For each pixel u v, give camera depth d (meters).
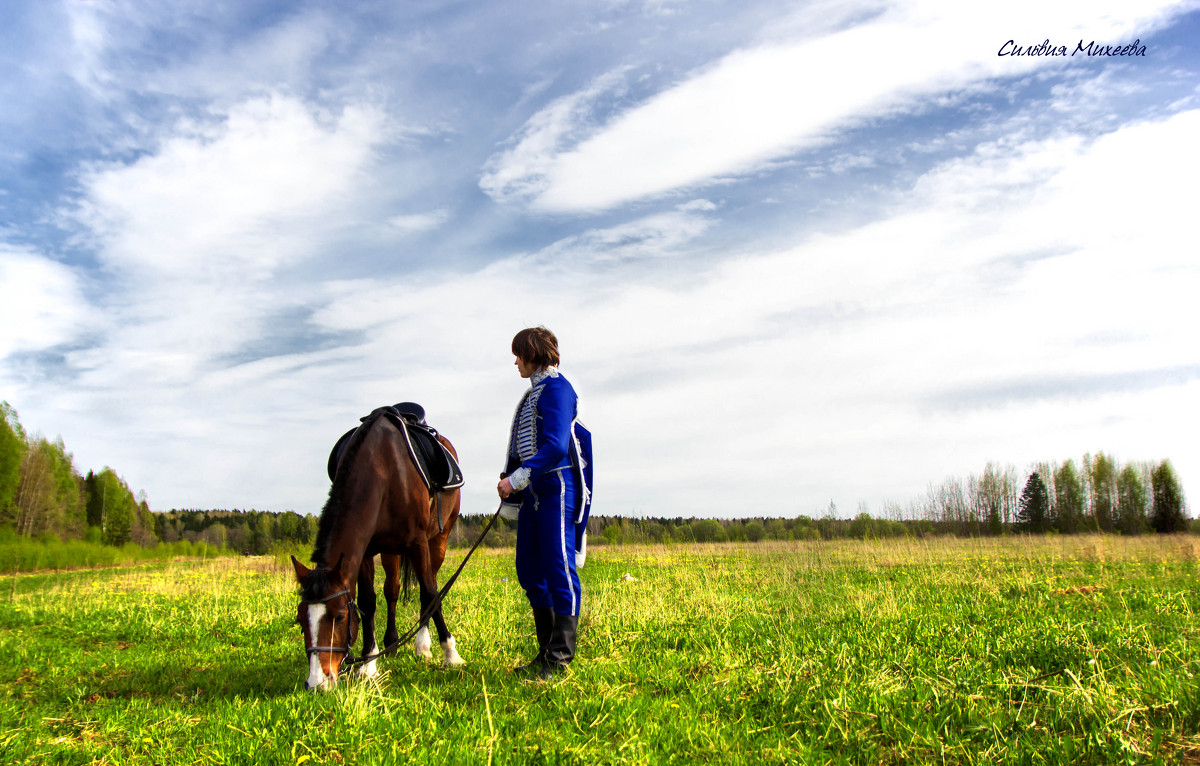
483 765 2.59
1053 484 54.00
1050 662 3.86
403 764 2.65
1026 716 2.94
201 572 16.14
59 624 7.30
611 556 15.76
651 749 2.74
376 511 4.38
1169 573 8.98
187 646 6.00
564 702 3.36
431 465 5.14
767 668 3.97
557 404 4.14
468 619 6.19
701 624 5.85
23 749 2.99
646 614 6.24
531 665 4.10
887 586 8.37
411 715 3.26
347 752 2.80
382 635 5.85
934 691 3.22
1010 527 46.12
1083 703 2.90
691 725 3.02
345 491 4.27
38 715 3.59
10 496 49.78
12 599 9.94
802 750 2.71
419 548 4.85
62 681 4.53
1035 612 5.83
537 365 4.34
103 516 68.56
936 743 2.66
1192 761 2.42
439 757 2.68
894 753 2.69
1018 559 12.15
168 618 7.54
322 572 3.88
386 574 5.37
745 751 2.75
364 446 4.53
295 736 2.95
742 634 5.31
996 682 3.39
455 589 8.98
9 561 29.88
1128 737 2.53
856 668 3.86
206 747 2.92
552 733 2.89
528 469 3.98
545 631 4.23
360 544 4.20
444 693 3.74
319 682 3.62
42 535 50.41
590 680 3.85
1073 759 2.45
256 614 7.48
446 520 5.45
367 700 3.35
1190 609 5.81
